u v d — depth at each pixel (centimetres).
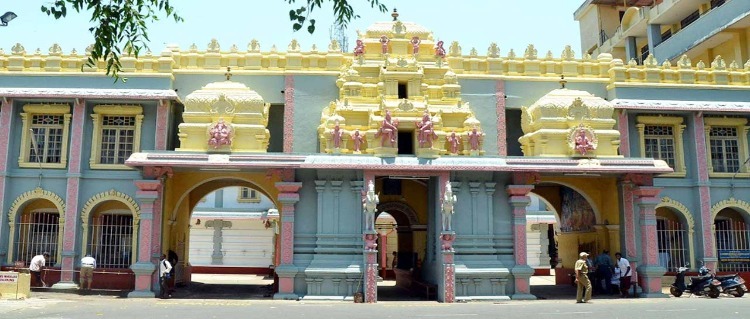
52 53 2164
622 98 2278
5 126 2122
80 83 2141
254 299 1938
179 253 2378
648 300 1906
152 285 1966
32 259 2058
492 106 2262
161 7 915
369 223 1909
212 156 1973
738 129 2369
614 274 2067
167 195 2066
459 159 2003
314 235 1980
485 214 2016
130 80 2150
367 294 1862
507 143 2431
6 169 2105
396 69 2178
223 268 3334
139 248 1958
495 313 1509
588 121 2169
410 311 1561
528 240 3372
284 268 1933
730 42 3067
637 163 2061
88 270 2034
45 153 2162
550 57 2348
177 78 2225
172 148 2216
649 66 2336
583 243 2442
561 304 1784
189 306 1672
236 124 2097
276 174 2016
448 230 1914
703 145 2292
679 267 2262
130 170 2148
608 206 2231
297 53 2266
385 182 2417
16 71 2144
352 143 2075
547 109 2159
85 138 2148
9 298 1812
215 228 3369
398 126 2075
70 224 2086
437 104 2191
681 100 2303
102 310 1535
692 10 3406
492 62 2295
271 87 2242
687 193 2292
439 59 2259
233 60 2258
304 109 2227
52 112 2162
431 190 2114
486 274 1945
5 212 2102
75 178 2109
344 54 2319
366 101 2172
